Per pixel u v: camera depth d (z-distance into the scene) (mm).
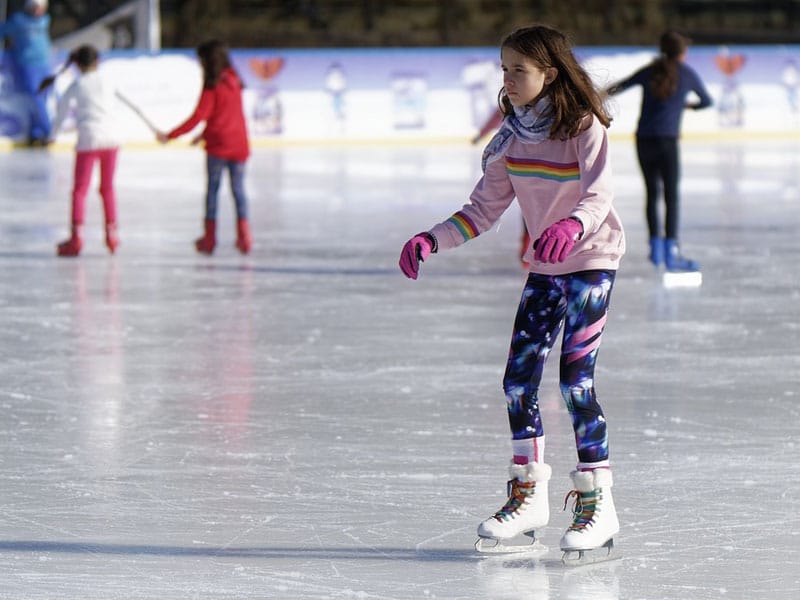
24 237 28578
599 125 8547
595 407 8781
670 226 22531
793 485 10570
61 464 11289
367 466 11188
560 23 77062
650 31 77312
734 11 78375
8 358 15938
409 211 33250
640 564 8719
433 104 55781
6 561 8812
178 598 8133
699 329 17609
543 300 8875
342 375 14922
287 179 41844
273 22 74312
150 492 10453
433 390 14156
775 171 43969
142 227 30578
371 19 75375
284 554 8969
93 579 8469
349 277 22734
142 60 52625
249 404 13539
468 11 77000
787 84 58438
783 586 8289
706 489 10453
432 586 8344
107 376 14922
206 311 19297
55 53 53406
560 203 8773
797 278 22203
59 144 53469
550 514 9844
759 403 13438
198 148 53688
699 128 57594
